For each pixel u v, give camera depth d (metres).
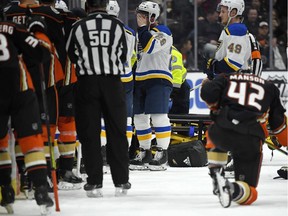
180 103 26.81
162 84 23.59
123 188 18.00
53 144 17.89
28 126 14.98
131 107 23.45
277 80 35.72
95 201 17.28
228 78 16.33
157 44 22.16
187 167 24.88
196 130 26.33
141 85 23.73
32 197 17.52
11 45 15.04
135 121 24.05
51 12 17.98
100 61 17.44
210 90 16.08
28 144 14.96
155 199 17.53
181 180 21.19
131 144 25.22
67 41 17.70
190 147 24.83
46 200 14.86
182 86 26.86
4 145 15.44
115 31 17.64
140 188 19.48
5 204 15.54
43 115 17.42
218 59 21.61
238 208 16.00
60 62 18.36
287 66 34.16
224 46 21.44
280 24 36.69
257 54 21.83
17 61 15.02
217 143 15.92
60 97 19.08
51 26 17.98
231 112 15.90
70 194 18.48
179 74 26.50
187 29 36.56
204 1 36.50
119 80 17.77
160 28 22.41
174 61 26.64
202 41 36.44
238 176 16.30
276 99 16.36
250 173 16.20
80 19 17.86
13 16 17.73
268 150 31.09
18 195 17.50
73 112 19.17
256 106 15.96
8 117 15.23
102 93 17.52
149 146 24.08
